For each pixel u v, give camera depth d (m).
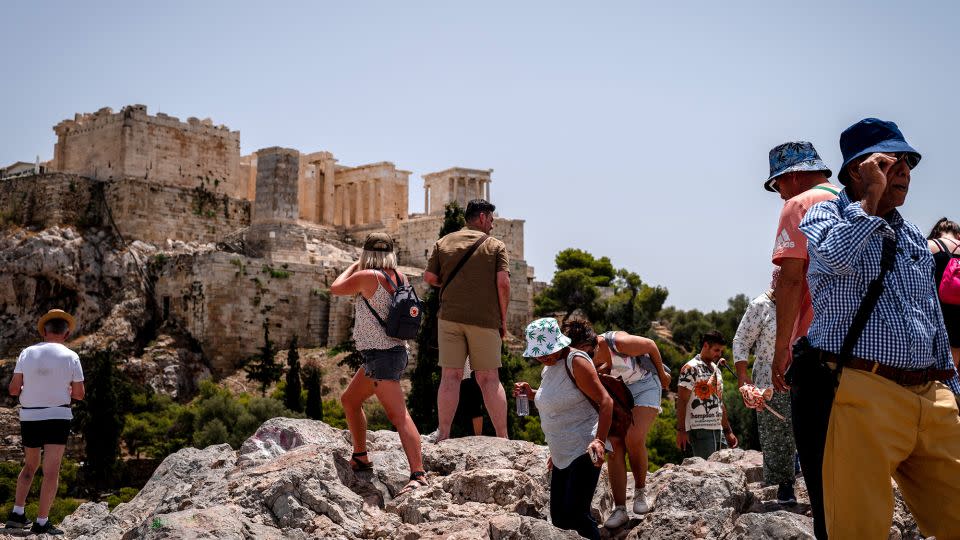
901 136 10.20
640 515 14.60
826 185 12.14
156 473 16.64
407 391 79.75
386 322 15.08
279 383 83.06
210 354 89.25
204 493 14.51
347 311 94.50
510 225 108.75
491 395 18.52
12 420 77.75
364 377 15.52
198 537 12.09
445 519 13.78
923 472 9.73
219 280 89.88
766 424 14.30
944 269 12.62
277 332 92.12
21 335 94.62
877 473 9.45
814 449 9.94
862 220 9.64
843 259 9.64
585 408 13.38
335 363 86.75
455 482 14.68
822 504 10.02
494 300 18.66
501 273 18.69
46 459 16.47
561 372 13.45
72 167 108.81
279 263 93.12
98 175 105.38
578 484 13.12
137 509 15.89
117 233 99.62
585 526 13.01
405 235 107.56
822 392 9.84
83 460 69.44
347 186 121.06
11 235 97.88
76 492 64.94
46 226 99.56
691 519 13.15
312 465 13.99
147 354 87.88
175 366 87.00
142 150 104.12
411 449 15.23
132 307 93.19
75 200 100.69
